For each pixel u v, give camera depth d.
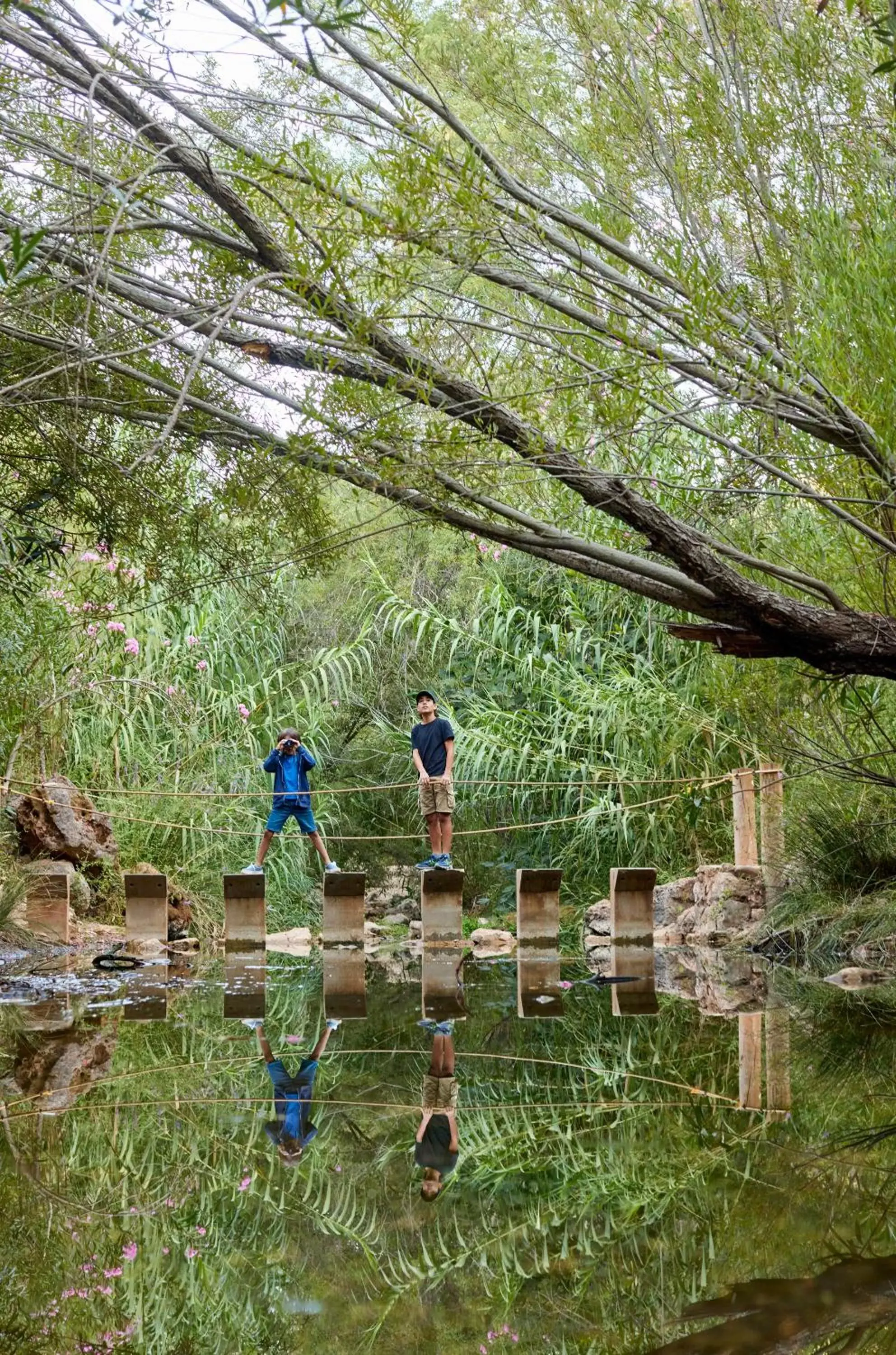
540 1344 2.33
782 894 9.57
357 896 10.73
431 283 5.32
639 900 10.25
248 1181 3.47
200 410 5.32
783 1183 3.31
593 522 6.45
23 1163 3.64
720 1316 2.44
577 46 5.92
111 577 9.52
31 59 4.80
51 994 7.66
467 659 14.40
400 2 4.98
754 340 5.28
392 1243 2.95
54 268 5.12
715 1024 6.12
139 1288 2.70
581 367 5.16
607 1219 3.07
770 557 6.30
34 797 10.33
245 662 13.62
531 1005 6.98
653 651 12.68
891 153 5.35
